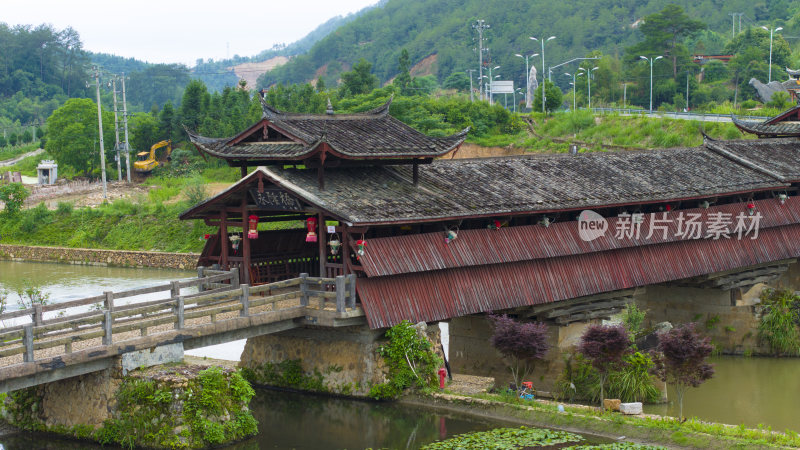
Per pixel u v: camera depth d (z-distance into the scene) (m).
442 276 27.78
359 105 85.75
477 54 195.75
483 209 28.06
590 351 25.58
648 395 29.23
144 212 72.56
